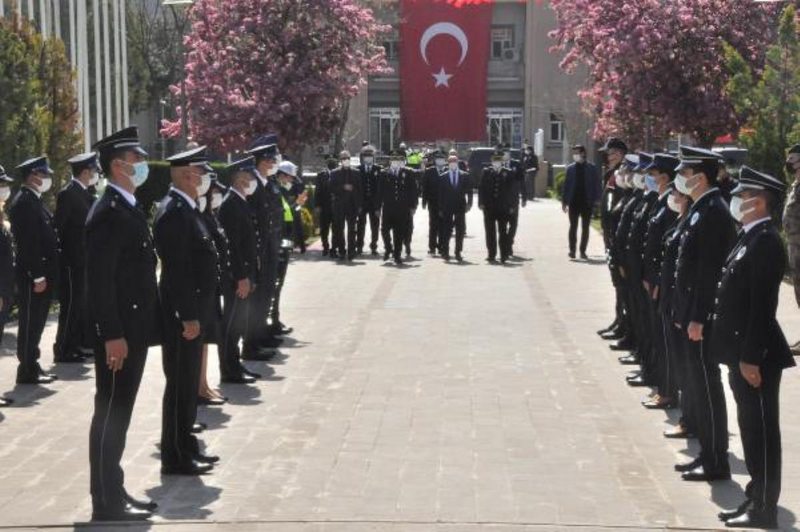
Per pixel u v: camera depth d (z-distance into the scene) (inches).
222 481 319.9
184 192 334.6
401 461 338.6
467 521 283.3
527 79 2258.9
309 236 1095.6
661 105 1107.3
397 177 899.4
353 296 711.7
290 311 648.4
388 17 2080.5
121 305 289.9
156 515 290.0
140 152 294.0
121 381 291.3
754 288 274.7
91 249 285.0
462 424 384.8
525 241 1091.3
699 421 323.9
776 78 844.6
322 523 281.9
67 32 1103.0
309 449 352.5
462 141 2150.6
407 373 471.5
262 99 1134.4
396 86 2272.4
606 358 506.6
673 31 1089.4
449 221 932.0
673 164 406.6
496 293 725.9
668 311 358.3
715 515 290.0
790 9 861.8
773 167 838.5
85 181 497.7
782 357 279.4
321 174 975.0
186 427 330.6
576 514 289.6
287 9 1160.8
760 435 279.6
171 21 2042.3
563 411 405.1
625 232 481.4
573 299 698.2
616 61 1104.8
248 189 455.2
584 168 928.9
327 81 1153.4
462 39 2134.6
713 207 317.7
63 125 719.7
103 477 287.6
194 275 331.3
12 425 386.3
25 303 449.4
